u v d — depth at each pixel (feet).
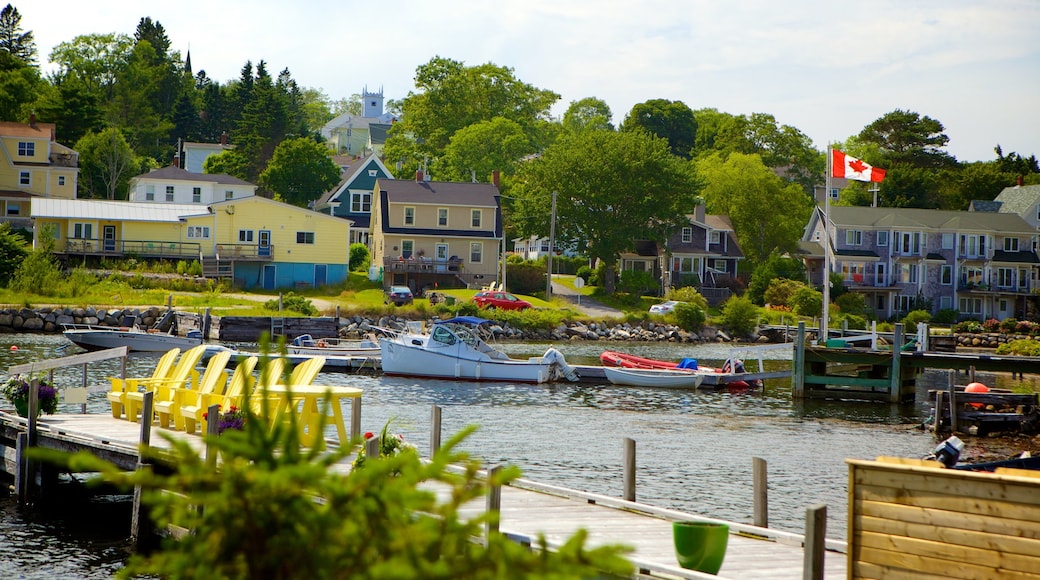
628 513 45.93
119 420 65.57
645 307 257.75
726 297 278.26
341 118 631.15
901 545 28.53
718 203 319.68
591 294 266.98
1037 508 26.58
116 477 14.74
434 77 404.36
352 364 138.00
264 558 14.25
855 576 29.22
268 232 245.65
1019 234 299.38
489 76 402.52
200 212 248.73
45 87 393.29
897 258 290.56
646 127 473.67
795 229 312.71
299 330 180.96
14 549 49.06
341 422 54.85
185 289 220.02
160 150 435.53
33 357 139.33
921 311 270.87
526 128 401.49
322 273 248.93
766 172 322.55
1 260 205.87
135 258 233.35
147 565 14.70
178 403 61.05
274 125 403.34
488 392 120.57
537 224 275.18
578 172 269.44
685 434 91.09
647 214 269.23
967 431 99.09
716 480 68.33
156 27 516.32
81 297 200.03
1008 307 298.97
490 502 37.37
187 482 14.67
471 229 266.98
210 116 471.62
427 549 14.33
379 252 266.36
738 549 39.70
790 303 258.98
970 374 119.14
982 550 27.27
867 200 370.73
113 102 433.89
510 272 265.95
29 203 276.00
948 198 380.17
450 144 366.84
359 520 14.33
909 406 121.39
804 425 101.30
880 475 29.04
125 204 245.45
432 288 255.09
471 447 79.30
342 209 314.35
